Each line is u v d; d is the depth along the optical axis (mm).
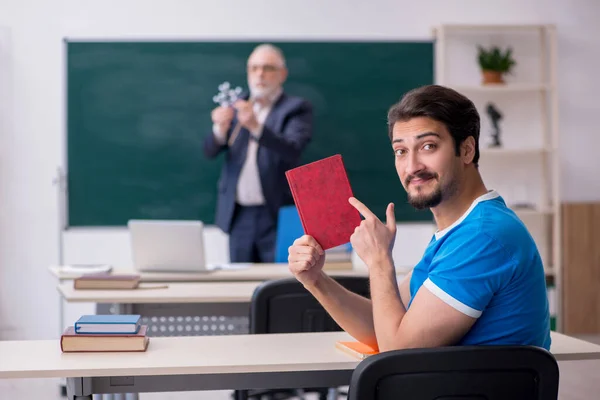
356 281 2781
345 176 1891
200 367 1803
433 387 1596
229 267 4207
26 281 5414
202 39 5469
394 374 1587
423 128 1725
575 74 5773
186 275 3918
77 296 3164
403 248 5641
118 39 5430
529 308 1688
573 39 5754
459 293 1649
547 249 5789
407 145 1746
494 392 1610
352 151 5578
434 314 1661
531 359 1609
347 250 4090
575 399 3896
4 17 5352
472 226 1691
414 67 5602
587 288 5629
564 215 5617
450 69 5691
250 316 2602
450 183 1739
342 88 5559
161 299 3156
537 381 1622
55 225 5434
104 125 5445
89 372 1772
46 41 5395
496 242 1662
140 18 5457
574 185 5824
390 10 5598
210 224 5535
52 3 5387
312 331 2602
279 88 5324
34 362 1824
